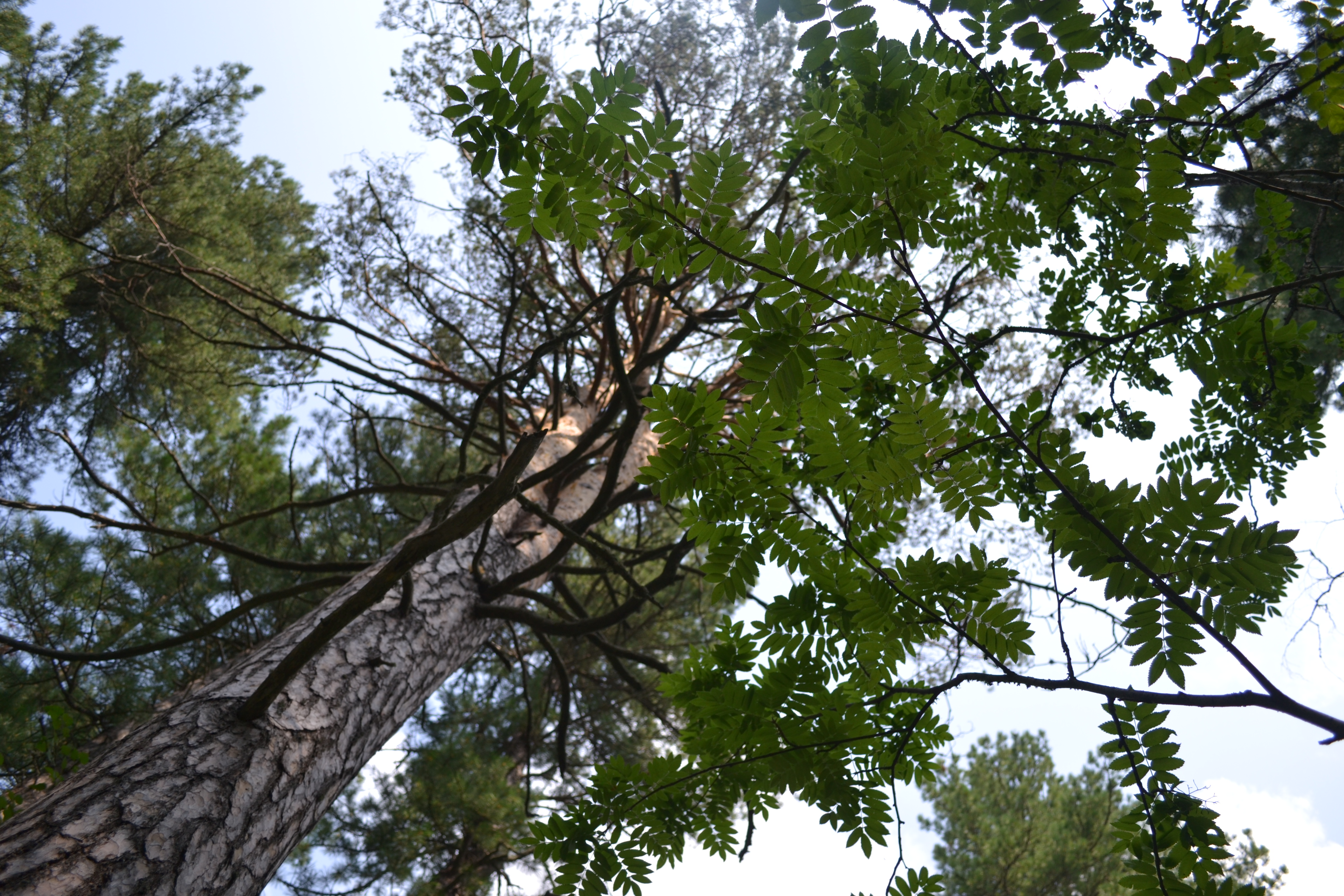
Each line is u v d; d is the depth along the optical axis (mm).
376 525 6449
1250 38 1289
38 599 5129
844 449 1536
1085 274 2453
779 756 1670
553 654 4520
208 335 7375
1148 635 1211
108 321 7223
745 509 1611
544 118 1099
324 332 7812
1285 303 3271
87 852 1743
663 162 1143
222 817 2004
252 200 9070
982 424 1571
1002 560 1471
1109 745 1356
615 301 2963
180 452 6219
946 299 2305
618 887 1865
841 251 1305
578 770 7738
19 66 7207
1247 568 1168
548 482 5086
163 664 5348
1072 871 8609
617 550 4309
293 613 6137
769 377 1274
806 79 1305
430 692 3256
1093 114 1901
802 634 1688
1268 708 985
